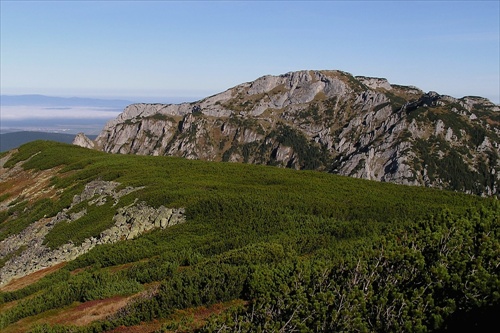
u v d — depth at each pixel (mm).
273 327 13320
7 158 94938
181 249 31875
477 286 12984
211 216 37375
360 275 14953
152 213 40156
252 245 27688
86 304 24125
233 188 45781
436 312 12414
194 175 54438
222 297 20406
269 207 37875
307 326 13367
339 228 29875
